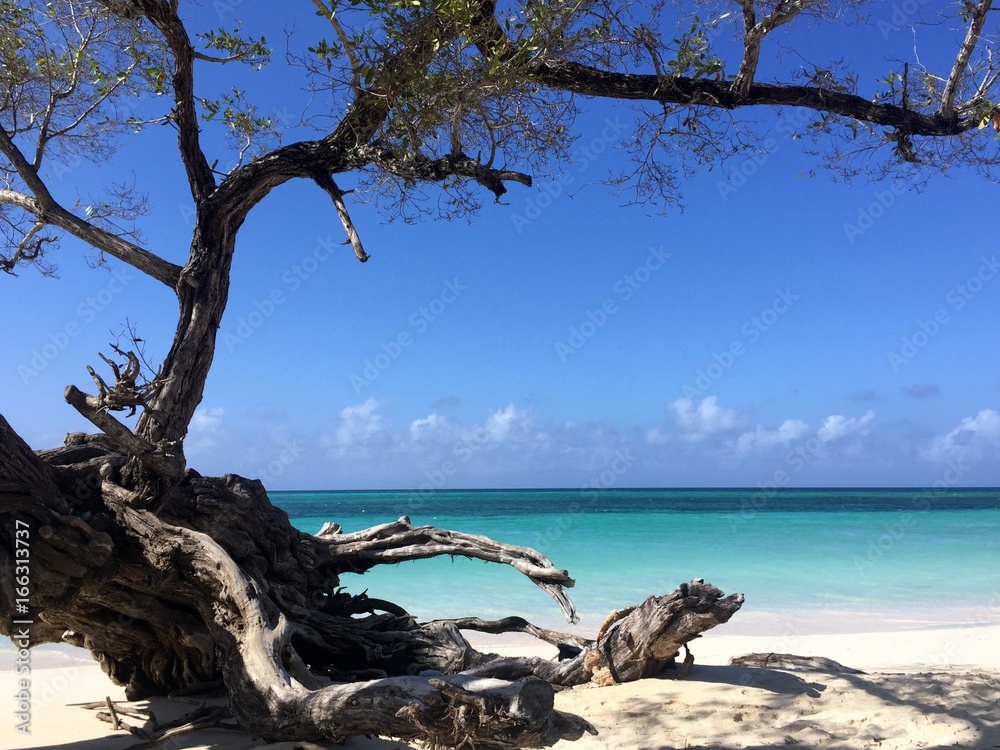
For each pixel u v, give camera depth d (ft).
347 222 21.89
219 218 24.68
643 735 20.57
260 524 26.66
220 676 26.18
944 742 19.63
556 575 27.17
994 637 39.78
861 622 44.78
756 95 24.84
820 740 19.89
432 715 15.47
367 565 30.68
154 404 23.53
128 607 23.80
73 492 22.75
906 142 26.55
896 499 302.25
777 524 127.65
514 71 21.20
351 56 21.07
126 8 24.44
